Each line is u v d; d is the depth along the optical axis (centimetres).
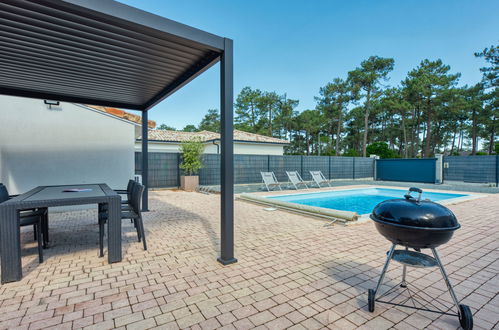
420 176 1524
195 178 1131
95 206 675
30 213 348
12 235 267
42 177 602
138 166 1112
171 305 223
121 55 341
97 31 280
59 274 286
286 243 396
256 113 3594
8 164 570
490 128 2864
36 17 253
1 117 564
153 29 265
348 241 407
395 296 239
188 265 311
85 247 378
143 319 203
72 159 632
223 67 313
